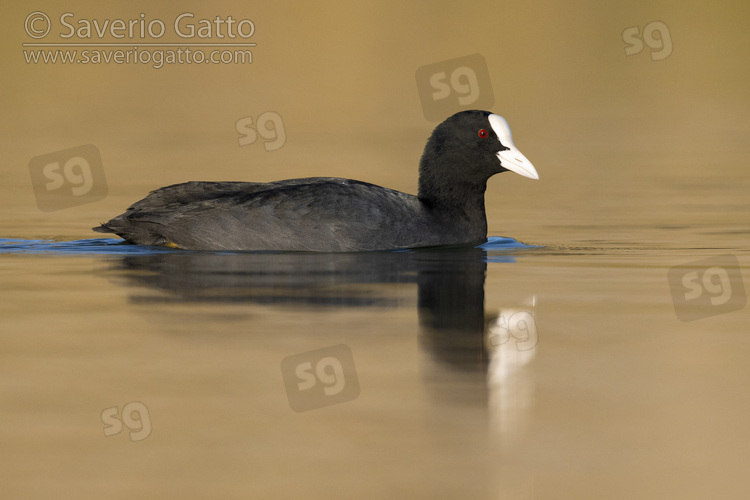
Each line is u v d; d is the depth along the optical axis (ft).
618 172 78.69
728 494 21.31
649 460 23.04
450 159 51.78
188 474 22.18
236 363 29.86
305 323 34.53
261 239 47.34
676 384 28.40
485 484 21.68
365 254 47.55
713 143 91.91
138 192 67.67
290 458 23.07
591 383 28.60
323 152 85.40
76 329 33.60
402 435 24.47
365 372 29.22
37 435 24.39
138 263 45.01
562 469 22.53
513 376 28.99
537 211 63.93
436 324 34.68
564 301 38.42
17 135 90.43
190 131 95.71
